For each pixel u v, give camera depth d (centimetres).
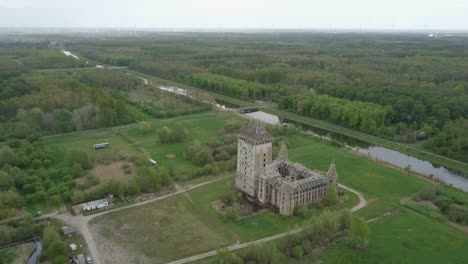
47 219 19025
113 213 19712
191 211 19975
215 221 19062
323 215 17625
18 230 17550
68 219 19088
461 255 16488
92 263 15750
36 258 16275
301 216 19438
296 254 16125
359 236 16725
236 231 18188
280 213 19812
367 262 15950
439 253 16600
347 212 18200
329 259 16100
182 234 17862
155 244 17088
